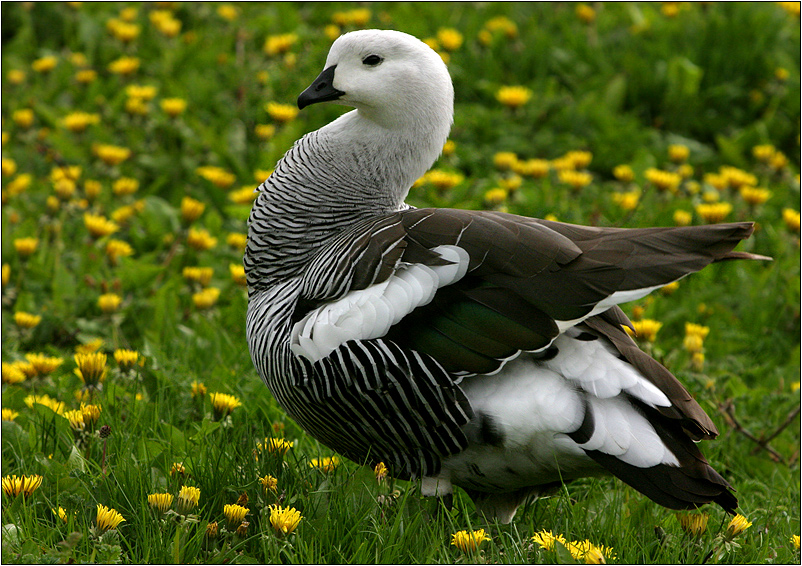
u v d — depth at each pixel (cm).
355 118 755
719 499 606
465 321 612
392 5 1753
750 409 911
